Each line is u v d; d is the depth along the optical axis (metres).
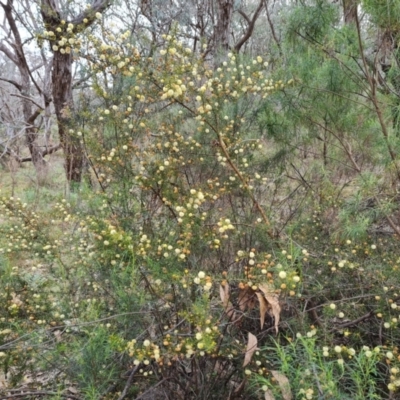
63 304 2.19
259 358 1.75
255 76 2.55
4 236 2.76
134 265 1.81
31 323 2.16
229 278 1.76
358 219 2.28
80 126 2.66
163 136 2.40
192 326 1.71
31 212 2.91
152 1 5.39
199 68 2.42
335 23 2.58
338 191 2.79
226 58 3.30
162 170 2.13
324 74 2.50
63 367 1.86
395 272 1.94
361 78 2.54
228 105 2.65
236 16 8.70
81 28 2.22
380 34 2.50
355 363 1.41
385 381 1.58
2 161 7.24
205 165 2.50
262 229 2.12
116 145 2.27
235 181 2.42
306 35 2.59
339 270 2.10
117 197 2.20
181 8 6.12
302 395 1.31
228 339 1.76
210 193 2.32
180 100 2.08
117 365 1.82
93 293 2.20
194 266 1.91
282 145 3.00
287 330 1.88
